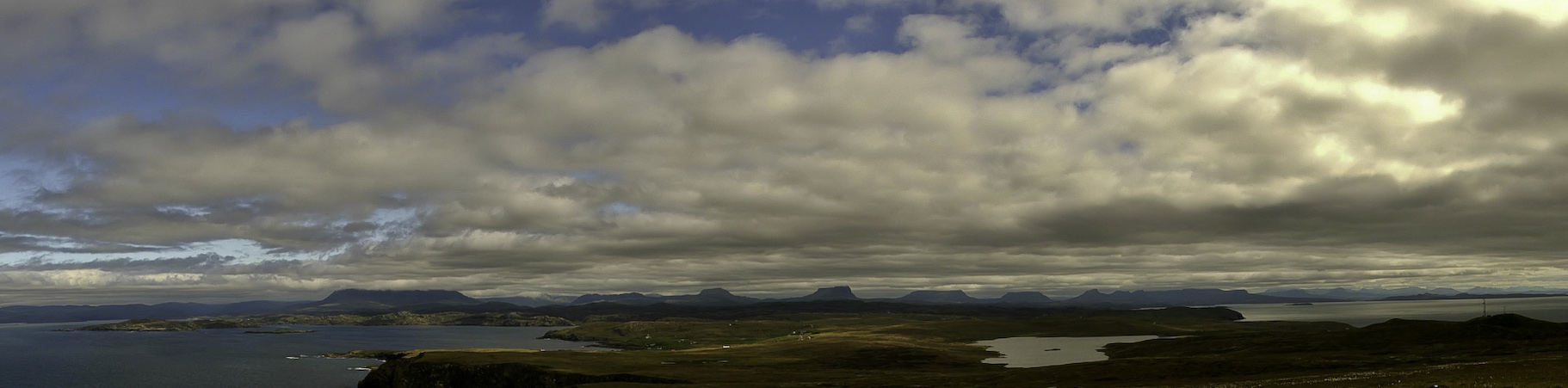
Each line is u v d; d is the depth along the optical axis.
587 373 187.62
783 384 161.62
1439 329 191.12
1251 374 136.88
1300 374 127.88
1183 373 145.38
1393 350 172.25
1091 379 146.25
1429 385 91.00
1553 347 152.50
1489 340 175.25
